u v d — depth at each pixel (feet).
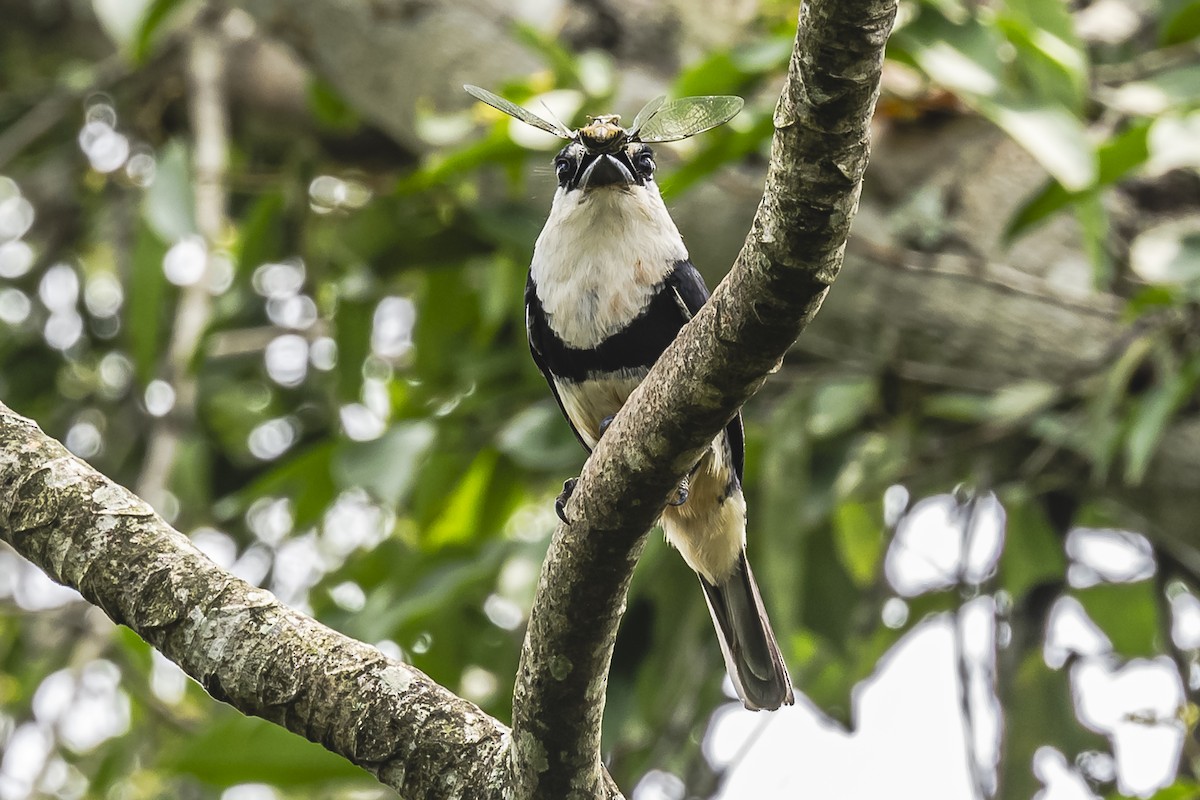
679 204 33.76
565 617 16.56
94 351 46.60
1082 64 28.45
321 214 42.70
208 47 43.14
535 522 42.19
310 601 39.32
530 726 16.90
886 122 34.83
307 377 43.60
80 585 17.40
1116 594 40.09
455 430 37.11
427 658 36.76
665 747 34.58
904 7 28.76
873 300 32.53
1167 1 33.50
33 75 49.78
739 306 14.49
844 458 33.45
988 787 32.91
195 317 37.47
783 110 13.29
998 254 32.65
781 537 31.19
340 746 17.20
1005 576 37.63
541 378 37.35
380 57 38.55
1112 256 32.58
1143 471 31.91
